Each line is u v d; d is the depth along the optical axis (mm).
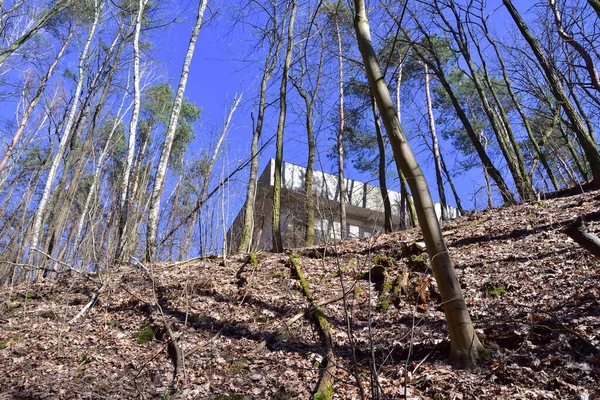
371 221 18359
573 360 4512
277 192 12680
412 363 5078
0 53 10023
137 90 14539
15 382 5293
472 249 9078
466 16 14859
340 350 5828
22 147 18844
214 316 7250
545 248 8023
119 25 18734
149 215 10773
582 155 15750
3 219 14352
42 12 16844
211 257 10711
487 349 4953
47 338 6672
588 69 5777
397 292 7125
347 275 8727
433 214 5031
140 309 7734
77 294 8766
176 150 20078
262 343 6141
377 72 5668
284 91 14258
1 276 11336
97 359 5949
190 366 5668
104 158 14648
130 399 4941
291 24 15273
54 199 15016
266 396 4895
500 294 6703
